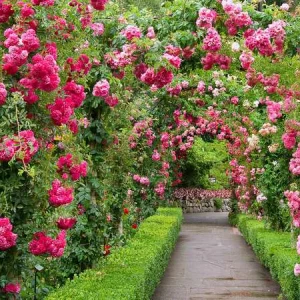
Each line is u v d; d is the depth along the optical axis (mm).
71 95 4254
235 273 10227
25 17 3799
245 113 12508
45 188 3783
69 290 5141
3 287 3738
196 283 9227
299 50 6648
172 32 6727
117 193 9219
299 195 6172
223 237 16656
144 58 6344
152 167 12828
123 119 7980
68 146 4453
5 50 3844
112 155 8664
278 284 9133
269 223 12078
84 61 4754
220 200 27938
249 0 7047
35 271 4520
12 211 3779
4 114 3646
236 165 16750
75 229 6609
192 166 25641
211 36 6328
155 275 8016
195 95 12086
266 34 6297
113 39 6922
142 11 7188
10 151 3373
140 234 10141
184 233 17859
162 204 18984
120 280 5840
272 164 10664
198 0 6598
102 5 5191
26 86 3668
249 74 6938
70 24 4559
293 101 6473
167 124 12648
